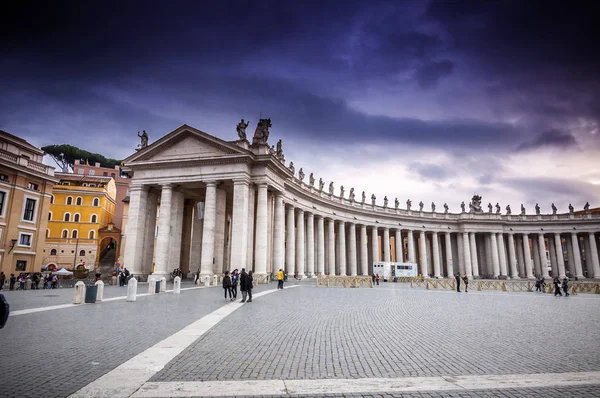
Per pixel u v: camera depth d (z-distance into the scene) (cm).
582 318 1848
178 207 5416
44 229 5503
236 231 4675
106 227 8469
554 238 9506
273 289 3606
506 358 1012
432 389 755
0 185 4866
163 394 702
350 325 1508
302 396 707
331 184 7719
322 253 7181
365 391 739
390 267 6900
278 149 5900
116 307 2028
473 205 9756
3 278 3912
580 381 814
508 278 9238
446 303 2572
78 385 749
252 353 1024
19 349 1052
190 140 5106
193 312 1831
